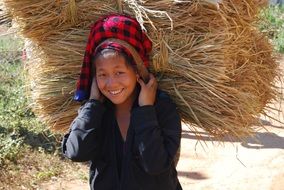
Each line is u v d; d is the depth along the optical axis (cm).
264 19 280
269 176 494
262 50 273
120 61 223
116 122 238
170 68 235
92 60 233
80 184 489
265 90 272
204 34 234
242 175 500
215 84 234
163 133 229
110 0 242
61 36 251
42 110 264
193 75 234
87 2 243
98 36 227
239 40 247
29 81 276
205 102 237
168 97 235
